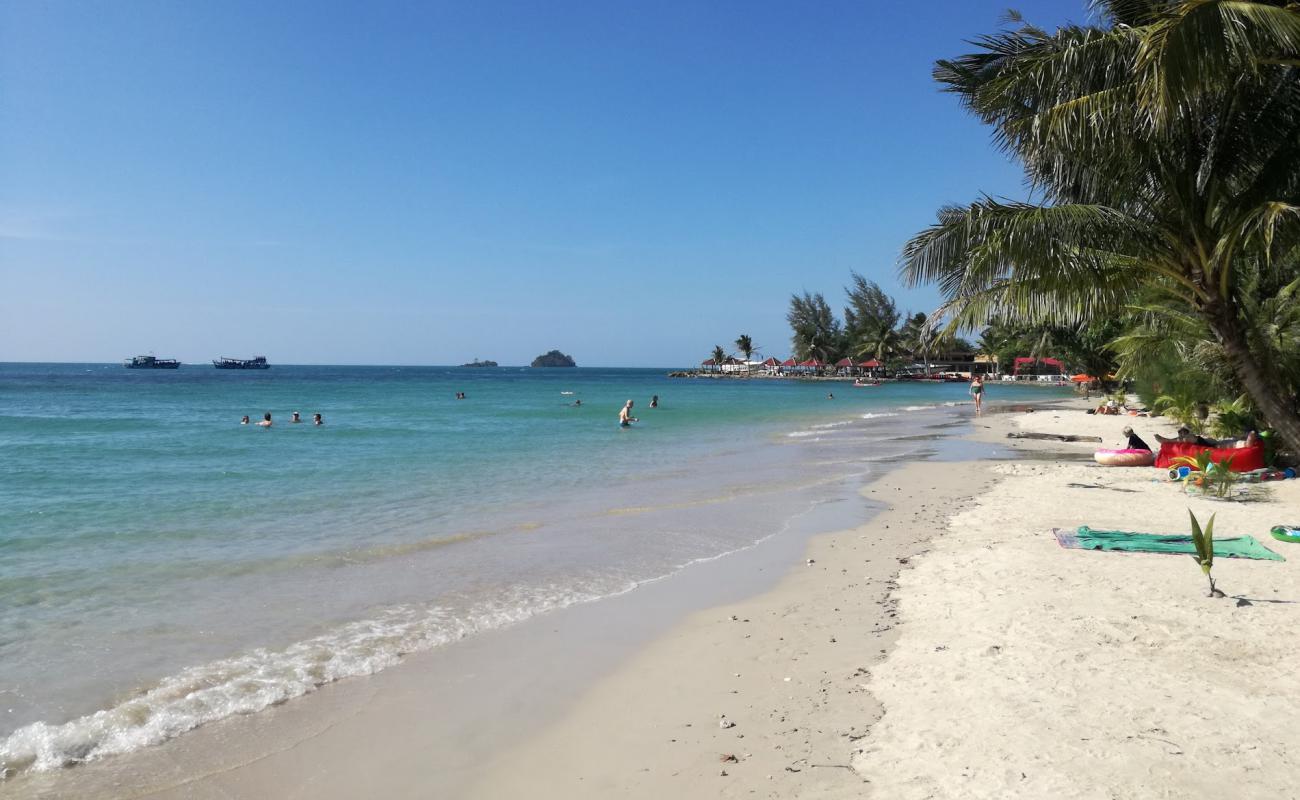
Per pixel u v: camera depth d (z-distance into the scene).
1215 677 5.21
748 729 4.93
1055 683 5.23
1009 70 13.06
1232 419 18.09
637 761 4.58
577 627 7.06
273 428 31.75
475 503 13.65
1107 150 12.43
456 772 4.52
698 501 13.89
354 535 10.92
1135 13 12.12
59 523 11.66
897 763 4.33
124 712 5.23
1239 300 13.85
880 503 13.63
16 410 43.75
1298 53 10.48
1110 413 35.88
